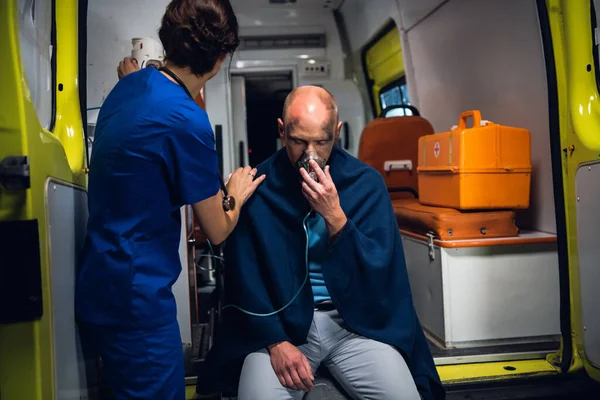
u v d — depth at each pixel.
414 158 3.75
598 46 2.19
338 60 6.54
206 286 4.25
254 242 1.86
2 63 1.15
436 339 2.62
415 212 2.90
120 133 1.35
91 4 2.38
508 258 2.55
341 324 1.84
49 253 1.26
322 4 6.22
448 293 2.52
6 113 1.15
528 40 2.87
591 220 2.08
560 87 2.27
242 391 1.65
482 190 2.60
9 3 1.16
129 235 1.37
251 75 6.50
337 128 1.92
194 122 1.37
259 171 1.96
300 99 1.75
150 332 1.37
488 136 2.58
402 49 5.11
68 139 1.92
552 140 2.30
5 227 1.15
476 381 2.16
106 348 1.40
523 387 2.20
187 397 2.03
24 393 1.17
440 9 4.09
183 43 1.41
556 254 2.59
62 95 1.98
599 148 2.02
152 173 1.36
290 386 1.65
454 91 4.08
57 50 2.00
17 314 1.16
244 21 6.32
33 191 1.18
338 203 1.70
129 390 1.39
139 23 2.40
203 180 1.41
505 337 2.56
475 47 3.58
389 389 1.65
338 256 1.74
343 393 1.78
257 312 1.75
